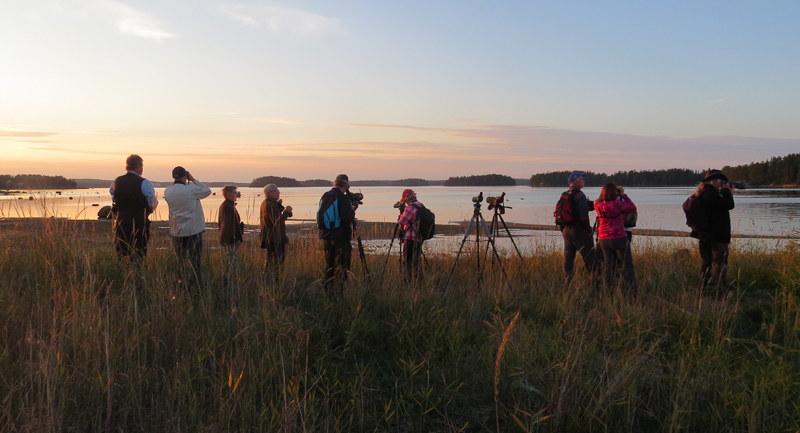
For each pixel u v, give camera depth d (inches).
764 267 298.5
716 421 125.7
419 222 271.4
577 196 271.0
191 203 237.9
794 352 163.8
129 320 165.2
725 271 258.7
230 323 174.2
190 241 237.0
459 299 231.1
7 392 120.8
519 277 294.4
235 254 235.0
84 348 139.5
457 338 173.5
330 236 242.7
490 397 140.9
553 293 236.4
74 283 194.5
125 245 231.8
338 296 207.5
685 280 282.7
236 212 278.2
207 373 142.9
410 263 272.1
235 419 119.2
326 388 140.6
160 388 136.9
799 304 201.6
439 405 136.2
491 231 298.8
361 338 177.6
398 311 200.1
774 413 127.3
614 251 262.5
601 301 220.5
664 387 142.9
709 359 155.5
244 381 134.0
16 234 246.8
